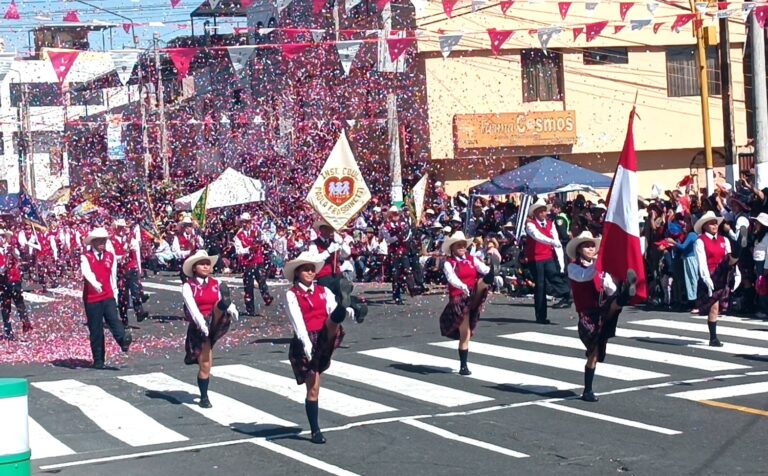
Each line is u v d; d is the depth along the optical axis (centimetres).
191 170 3681
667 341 1475
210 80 3659
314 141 2770
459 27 2969
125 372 1450
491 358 1409
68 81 4712
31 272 3183
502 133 3000
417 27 2605
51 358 1614
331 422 1068
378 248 2525
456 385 1234
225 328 1163
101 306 1508
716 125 3244
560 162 2264
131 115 4059
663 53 3198
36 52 3366
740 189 1948
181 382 1342
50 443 1025
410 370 1347
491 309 1939
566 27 1661
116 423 1110
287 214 2784
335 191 1511
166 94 4112
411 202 2359
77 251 3425
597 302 1103
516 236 2205
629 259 1078
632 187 1077
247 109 3231
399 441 970
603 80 3148
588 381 1107
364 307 952
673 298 1828
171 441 1016
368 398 1180
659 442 923
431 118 2972
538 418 1040
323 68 2819
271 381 1322
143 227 3288
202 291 1194
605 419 1023
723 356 1346
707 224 1408
